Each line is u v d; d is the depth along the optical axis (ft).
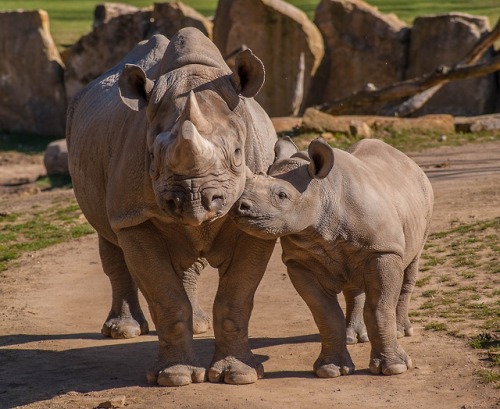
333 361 48.24
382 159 52.70
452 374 47.01
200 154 38.68
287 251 48.26
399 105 159.74
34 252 91.40
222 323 48.21
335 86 173.27
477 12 263.70
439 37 165.17
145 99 43.78
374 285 47.42
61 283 77.82
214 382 47.70
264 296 68.33
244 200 43.91
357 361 50.70
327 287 48.52
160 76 44.78
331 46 173.47
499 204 89.86
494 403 42.50
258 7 168.04
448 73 144.25
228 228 47.37
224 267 48.67
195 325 59.82
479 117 149.38
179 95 42.78
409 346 52.34
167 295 47.32
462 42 163.43
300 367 50.39
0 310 69.26
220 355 48.24
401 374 47.55
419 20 167.63
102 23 182.60
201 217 39.58
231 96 43.21
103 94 58.08
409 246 51.26
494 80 165.89
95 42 183.11
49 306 69.97
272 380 47.96
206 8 299.38
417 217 51.90
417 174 54.34
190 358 47.93
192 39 46.37
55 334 61.11
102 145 52.70
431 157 123.44
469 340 52.44
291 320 61.11
